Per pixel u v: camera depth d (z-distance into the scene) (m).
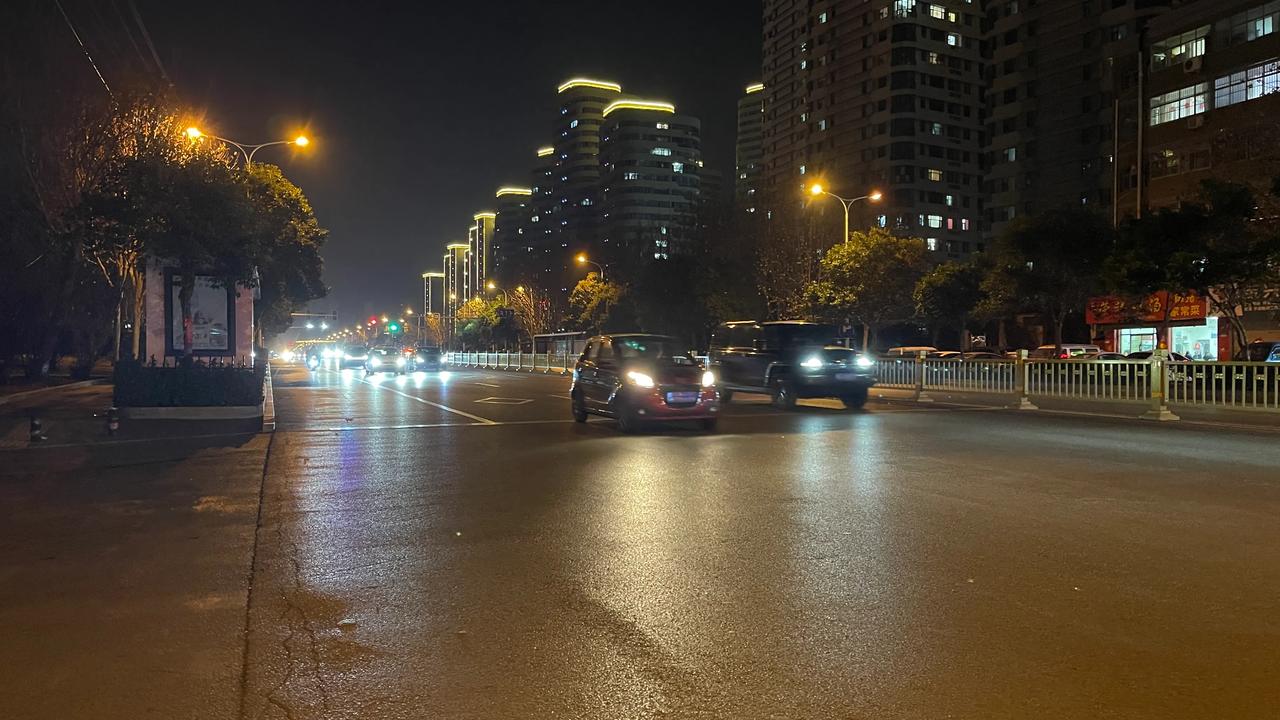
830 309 46.12
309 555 6.46
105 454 12.42
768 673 4.10
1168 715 3.63
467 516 7.82
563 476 10.02
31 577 5.90
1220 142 30.31
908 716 3.64
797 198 49.50
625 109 144.88
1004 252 39.97
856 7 96.00
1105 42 68.31
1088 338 54.53
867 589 5.43
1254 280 23.64
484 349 99.31
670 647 4.45
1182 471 10.09
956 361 22.70
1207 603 5.12
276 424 16.70
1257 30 39.78
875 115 93.12
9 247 25.91
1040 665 4.18
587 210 162.75
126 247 18.69
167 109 24.22
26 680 4.10
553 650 4.43
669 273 61.28
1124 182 47.53
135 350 25.92
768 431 14.75
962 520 7.46
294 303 59.31
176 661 4.33
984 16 93.75
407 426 16.23
